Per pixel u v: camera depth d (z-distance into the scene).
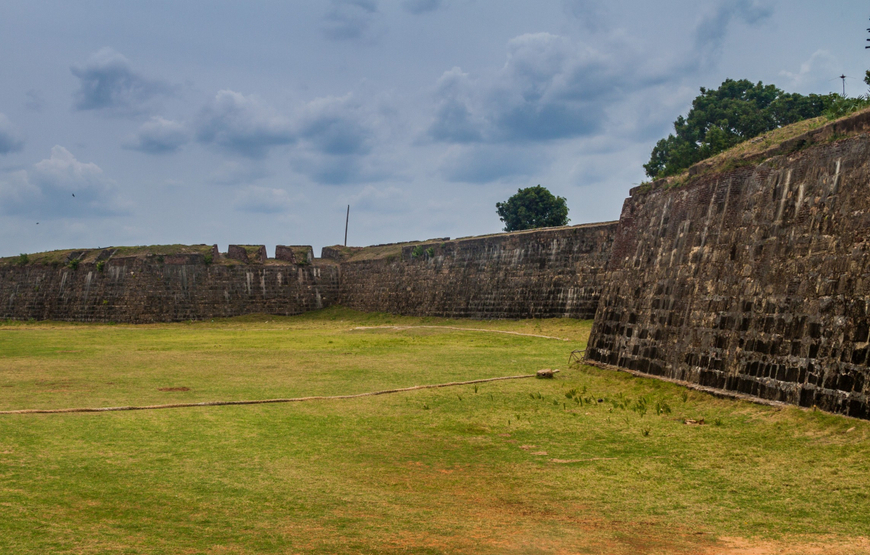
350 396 16.36
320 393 16.86
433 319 45.09
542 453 11.17
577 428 12.91
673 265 17.53
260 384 18.22
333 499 8.64
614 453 11.04
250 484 9.24
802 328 12.35
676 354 16.25
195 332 40.84
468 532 7.36
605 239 34.94
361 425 13.32
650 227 19.50
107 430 12.28
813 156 13.45
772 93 46.84
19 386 17.42
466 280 44.16
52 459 10.13
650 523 7.72
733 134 43.62
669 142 46.84
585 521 7.82
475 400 15.88
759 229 14.48
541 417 13.97
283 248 57.09
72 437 11.63
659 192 19.56
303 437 12.25
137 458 10.44
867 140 12.09
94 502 8.18
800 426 11.09
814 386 11.69
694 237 16.92
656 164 47.00
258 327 46.66
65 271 55.53
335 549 6.74
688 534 7.32
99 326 48.78
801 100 43.56
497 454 11.15
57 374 19.88
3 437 11.40
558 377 19.28
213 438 11.95
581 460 10.68
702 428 12.19
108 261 52.88
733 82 47.69
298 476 9.73
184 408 14.66
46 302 56.09
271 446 11.52
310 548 6.76
